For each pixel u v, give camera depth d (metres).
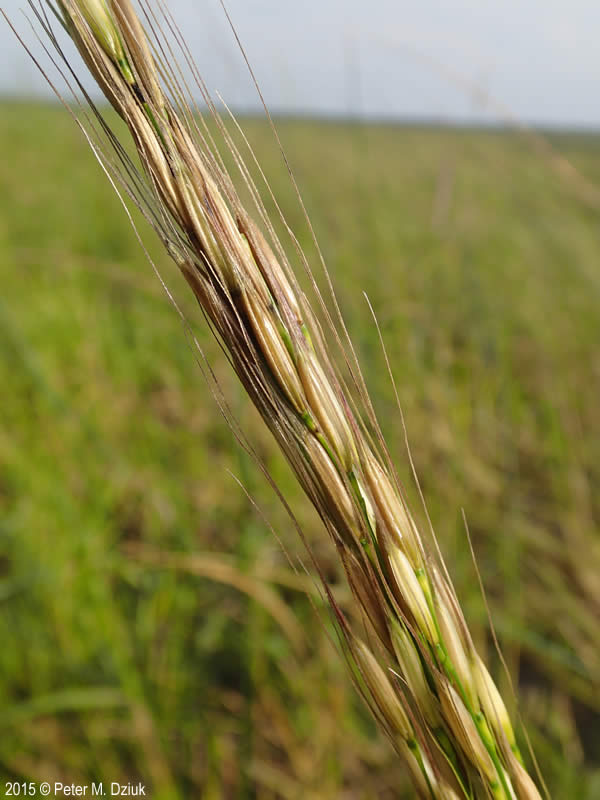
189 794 0.23
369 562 0.08
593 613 0.29
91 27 0.07
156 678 0.25
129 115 0.07
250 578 0.26
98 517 0.31
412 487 0.30
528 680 0.29
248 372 0.08
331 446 0.08
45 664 0.26
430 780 0.09
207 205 0.08
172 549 0.30
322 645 0.26
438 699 0.09
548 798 0.09
